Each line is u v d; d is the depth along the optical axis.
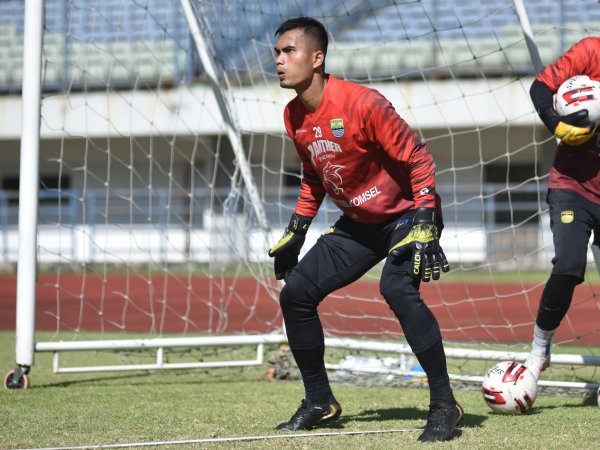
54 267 55.19
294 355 11.37
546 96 11.87
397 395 14.49
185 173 57.50
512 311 30.50
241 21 23.61
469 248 53.72
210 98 50.88
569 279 11.88
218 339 16.28
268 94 44.25
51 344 15.56
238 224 20.06
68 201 58.75
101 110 50.72
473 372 16.66
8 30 54.38
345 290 38.72
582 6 44.25
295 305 11.16
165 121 51.06
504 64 47.25
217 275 49.22
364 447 10.01
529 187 53.66
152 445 10.23
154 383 15.94
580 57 11.88
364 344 15.90
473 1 48.75
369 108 10.19
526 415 12.35
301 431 11.20
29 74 15.61
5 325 27.77
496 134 50.53
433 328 10.55
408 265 10.58
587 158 11.94
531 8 47.25
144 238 57.34
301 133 10.85
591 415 12.33
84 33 49.69
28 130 15.56
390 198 10.72
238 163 17.66
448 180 54.84
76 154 56.22
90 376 16.77
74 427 11.55
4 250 56.09
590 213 11.98
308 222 11.82
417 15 49.38
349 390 15.06
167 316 29.72
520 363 13.12
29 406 13.30
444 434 10.42
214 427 11.54
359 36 50.31
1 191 57.72
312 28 10.48
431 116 47.38
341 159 10.58
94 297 37.28
